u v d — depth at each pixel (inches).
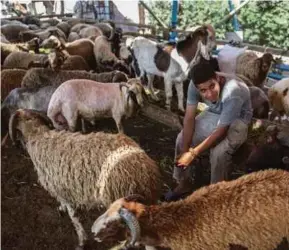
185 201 127.2
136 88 230.8
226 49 337.7
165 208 124.1
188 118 168.7
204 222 123.0
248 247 125.9
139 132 271.3
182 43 298.7
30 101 250.4
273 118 278.8
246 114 166.7
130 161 144.1
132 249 154.4
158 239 123.0
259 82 316.8
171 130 274.2
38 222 181.6
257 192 126.3
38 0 925.2
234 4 486.3
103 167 145.1
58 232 175.3
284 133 193.9
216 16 510.3
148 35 504.7
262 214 123.3
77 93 230.8
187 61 295.9
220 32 474.3
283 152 174.6
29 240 170.6
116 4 807.7
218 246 123.9
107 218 116.5
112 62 374.0
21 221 182.4
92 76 281.0
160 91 345.1
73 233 174.6
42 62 317.7
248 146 188.5
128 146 150.3
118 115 237.1
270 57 308.8
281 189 126.4
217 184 133.3
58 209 185.8
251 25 462.9
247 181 130.6
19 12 856.9
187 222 122.8
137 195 126.4
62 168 150.9
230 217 123.0
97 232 116.8
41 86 259.3
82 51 406.0
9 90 281.0
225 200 125.6
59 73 275.3
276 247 129.7
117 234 118.2
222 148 166.4
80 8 850.1
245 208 123.6
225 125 157.0
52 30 537.6
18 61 347.6
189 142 171.3
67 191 153.6
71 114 231.0
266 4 449.4
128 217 114.0
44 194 202.5
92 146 149.1
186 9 524.7
